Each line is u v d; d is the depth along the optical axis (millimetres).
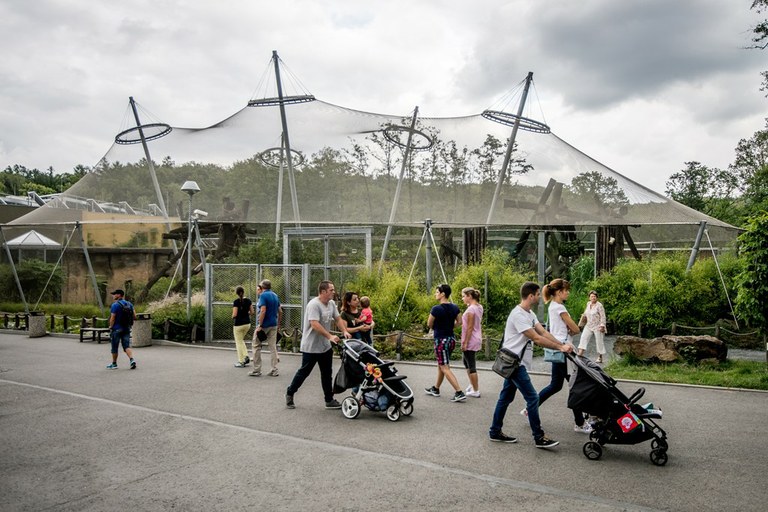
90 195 21344
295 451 6324
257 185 18703
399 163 18062
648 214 17547
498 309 16281
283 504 4852
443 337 8875
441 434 6973
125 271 27281
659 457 5801
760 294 10773
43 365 12641
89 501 4938
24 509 4766
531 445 6516
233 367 12328
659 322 16281
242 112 20078
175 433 7086
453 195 17625
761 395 9109
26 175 92812
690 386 9805
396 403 7566
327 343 8438
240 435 6984
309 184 18328
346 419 7758
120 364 12773
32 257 29344
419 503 4844
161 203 19859
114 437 6926
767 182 32781
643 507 4742
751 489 5141
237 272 16781
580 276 20828
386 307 15531
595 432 6113
